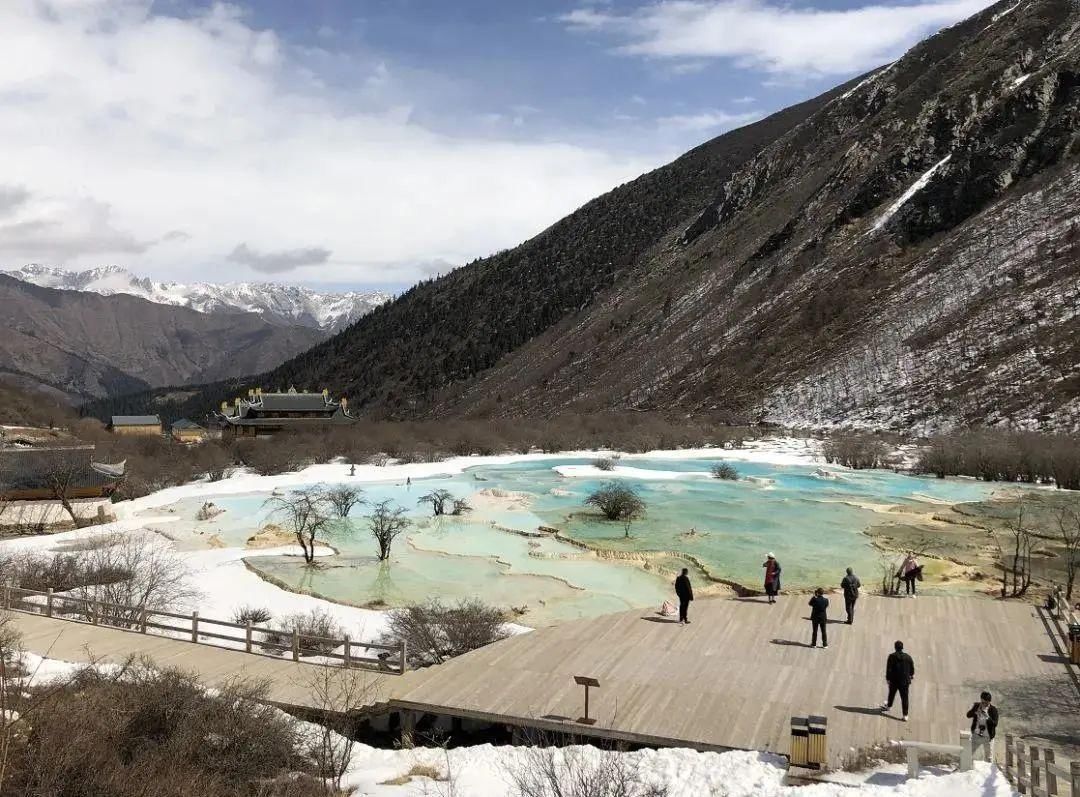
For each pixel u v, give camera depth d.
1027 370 75.06
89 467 55.66
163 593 30.86
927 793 12.98
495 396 164.75
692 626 22.41
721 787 13.90
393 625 25.33
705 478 64.94
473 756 16.44
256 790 14.12
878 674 18.78
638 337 151.12
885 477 63.81
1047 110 111.81
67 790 12.35
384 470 72.50
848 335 103.25
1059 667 19.06
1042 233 92.00
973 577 32.53
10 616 23.69
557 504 53.84
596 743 16.56
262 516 51.25
